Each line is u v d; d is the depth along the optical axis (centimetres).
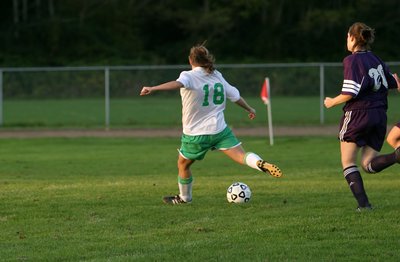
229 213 2289
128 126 7094
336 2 15275
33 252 1833
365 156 2277
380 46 14712
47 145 5506
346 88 2173
